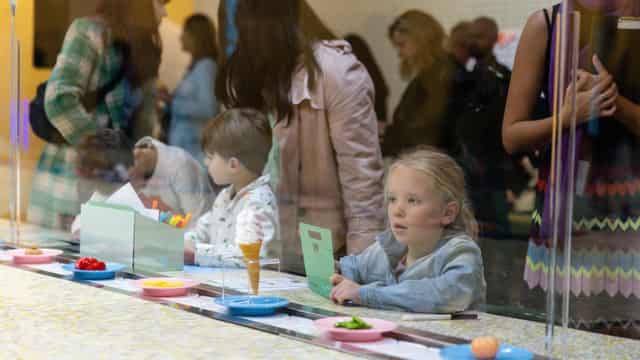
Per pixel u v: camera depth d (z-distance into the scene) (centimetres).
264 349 149
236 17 256
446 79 196
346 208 219
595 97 173
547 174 171
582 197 171
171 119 283
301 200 232
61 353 147
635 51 174
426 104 201
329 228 223
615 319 163
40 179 320
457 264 179
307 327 165
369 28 216
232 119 255
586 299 169
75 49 312
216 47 268
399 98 207
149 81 292
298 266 226
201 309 183
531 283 171
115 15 302
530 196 174
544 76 177
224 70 262
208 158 262
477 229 182
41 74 323
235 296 192
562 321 140
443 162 189
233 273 222
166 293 200
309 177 228
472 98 189
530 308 169
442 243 185
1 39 338
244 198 241
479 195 184
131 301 195
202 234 253
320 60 225
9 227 329
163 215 253
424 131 201
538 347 143
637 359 137
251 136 250
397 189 194
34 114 324
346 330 154
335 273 190
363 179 215
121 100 298
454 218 186
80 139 309
